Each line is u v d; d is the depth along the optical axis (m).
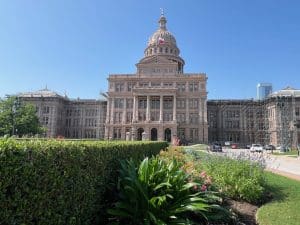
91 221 7.65
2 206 4.33
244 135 105.94
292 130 89.56
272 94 105.19
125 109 99.25
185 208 8.06
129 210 7.99
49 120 103.75
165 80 99.75
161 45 120.44
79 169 6.83
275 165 30.22
